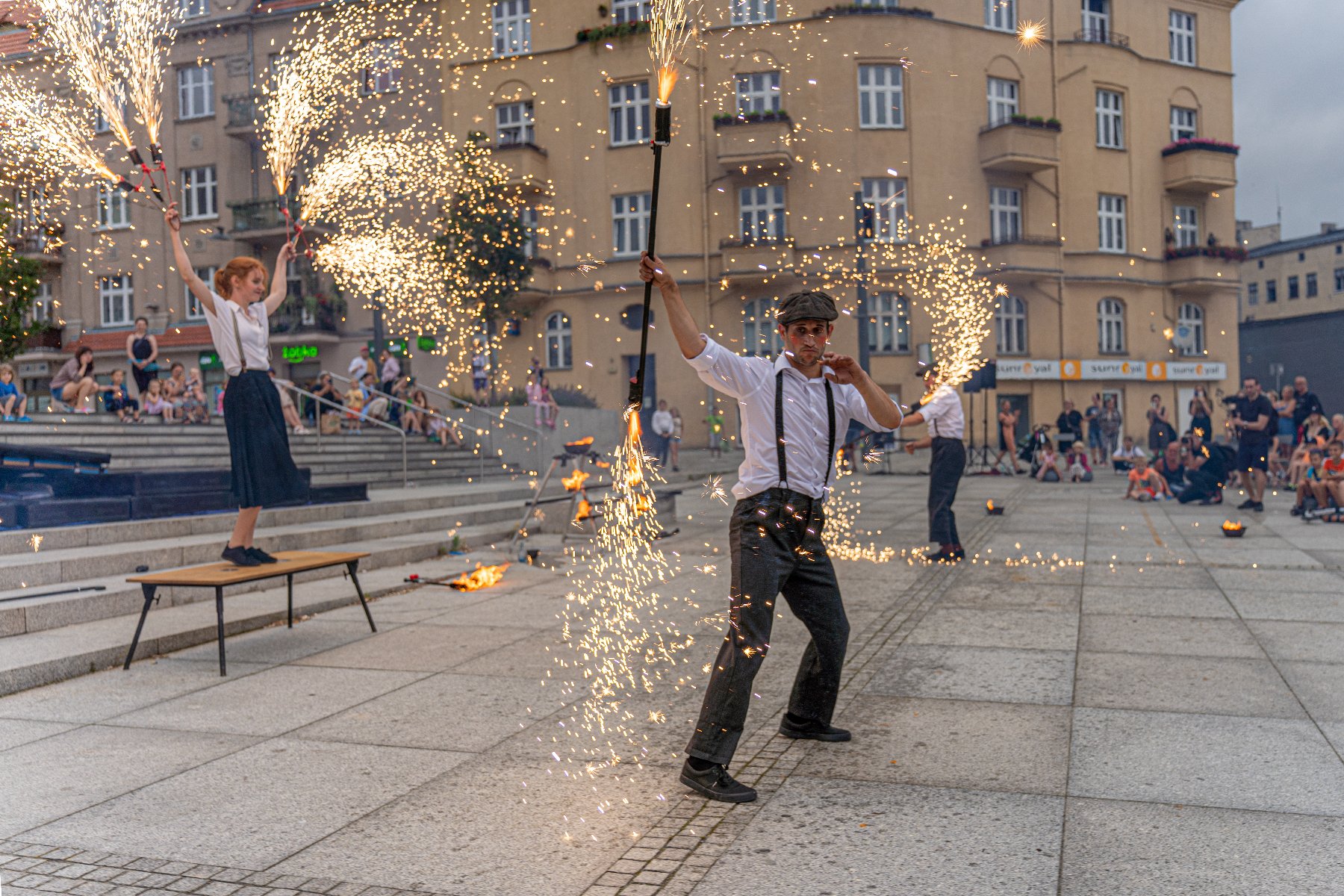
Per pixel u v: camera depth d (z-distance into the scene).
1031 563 8.98
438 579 8.52
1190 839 3.13
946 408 9.09
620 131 28.59
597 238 28.84
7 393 11.73
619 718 4.59
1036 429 22.22
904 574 8.50
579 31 28.22
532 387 21.20
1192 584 7.77
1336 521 11.77
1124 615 6.64
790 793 3.62
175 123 29.88
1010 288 30.22
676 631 6.49
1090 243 31.20
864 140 27.84
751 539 3.64
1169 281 32.72
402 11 27.31
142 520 8.86
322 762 4.02
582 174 28.84
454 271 23.22
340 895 2.88
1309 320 44.78
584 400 24.23
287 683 5.27
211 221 29.59
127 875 3.03
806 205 27.70
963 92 29.03
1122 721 4.38
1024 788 3.61
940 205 28.55
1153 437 22.45
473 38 29.00
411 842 3.24
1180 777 3.68
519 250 24.47
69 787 3.78
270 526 10.01
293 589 7.93
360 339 28.28
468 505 13.30
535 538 11.20
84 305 29.66
